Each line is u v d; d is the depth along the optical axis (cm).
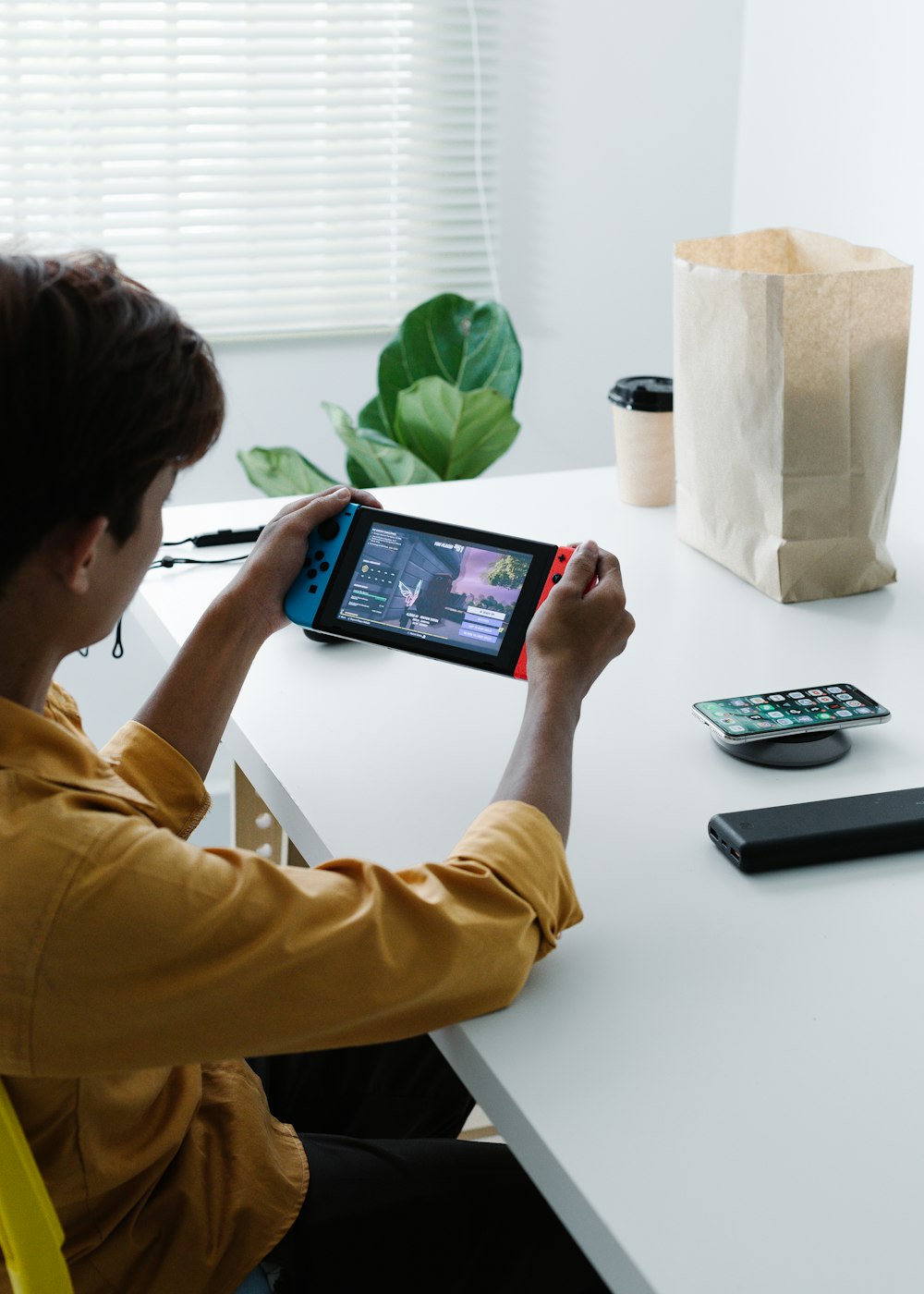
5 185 202
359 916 63
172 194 210
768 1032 70
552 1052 68
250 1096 81
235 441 224
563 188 227
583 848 86
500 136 221
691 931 78
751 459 123
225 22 206
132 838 60
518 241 229
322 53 208
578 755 98
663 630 118
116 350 58
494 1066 67
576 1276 81
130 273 213
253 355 221
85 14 196
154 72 203
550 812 74
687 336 129
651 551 136
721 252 136
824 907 81
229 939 60
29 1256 62
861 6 192
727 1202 59
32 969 57
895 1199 59
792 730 96
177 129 209
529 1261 81
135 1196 72
